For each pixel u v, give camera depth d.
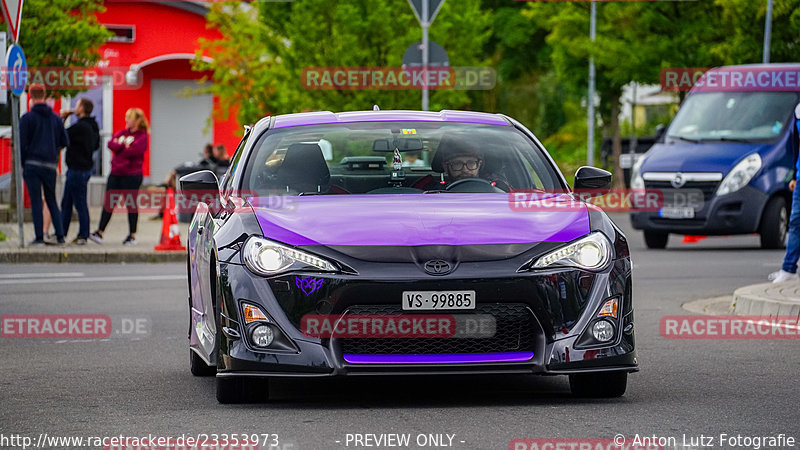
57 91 40.19
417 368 11.34
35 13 39.19
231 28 54.28
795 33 50.53
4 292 23.66
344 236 11.64
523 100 96.75
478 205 12.48
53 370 14.73
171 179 44.38
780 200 32.44
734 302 20.06
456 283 11.30
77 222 42.03
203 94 62.03
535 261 11.49
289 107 49.47
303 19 48.72
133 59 58.81
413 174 13.78
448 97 50.50
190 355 14.57
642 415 11.23
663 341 16.78
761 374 13.82
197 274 13.66
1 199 50.16
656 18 53.97
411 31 49.12
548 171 13.70
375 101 48.88
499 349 11.47
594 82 66.62
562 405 11.79
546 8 65.94
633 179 33.12
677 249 33.16
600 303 11.57
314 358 11.34
